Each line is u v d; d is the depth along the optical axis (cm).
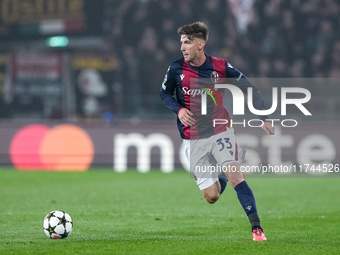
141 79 9200
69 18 9444
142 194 4366
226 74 2258
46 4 9494
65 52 9350
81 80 9056
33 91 8931
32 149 6956
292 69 9162
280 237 2400
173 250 1978
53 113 8869
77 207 3578
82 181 5416
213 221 2958
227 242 2164
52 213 2281
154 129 6869
